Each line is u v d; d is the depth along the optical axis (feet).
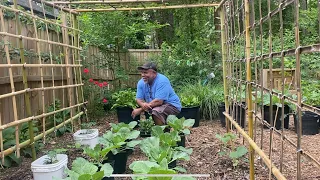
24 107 14.70
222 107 17.89
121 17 25.64
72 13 18.10
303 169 10.27
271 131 7.20
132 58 28.86
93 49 23.59
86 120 19.81
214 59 25.09
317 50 4.56
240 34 10.34
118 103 19.83
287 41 22.44
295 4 5.27
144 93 15.48
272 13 6.77
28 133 12.42
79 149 13.26
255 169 10.53
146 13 36.04
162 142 10.86
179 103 15.52
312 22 23.40
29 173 11.05
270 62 7.06
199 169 10.94
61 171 9.68
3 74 12.99
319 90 19.47
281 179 6.05
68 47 16.46
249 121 8.97
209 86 21.86
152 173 6.77
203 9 26.58
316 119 15.14
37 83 15.83
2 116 13.07
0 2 11.58
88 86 20.92
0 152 9.73
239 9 10.35
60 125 14.80
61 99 18.22
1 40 12.64
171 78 25.00
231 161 11.37
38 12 17.33
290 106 15.19
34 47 15.12
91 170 7.61
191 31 27.30
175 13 27.50
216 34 25.59
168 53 27.61
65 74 18.57
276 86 18.51
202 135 16.02
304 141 13.91
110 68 25.80
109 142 10.96
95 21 25.34
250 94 8.93
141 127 13.84
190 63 24.36
